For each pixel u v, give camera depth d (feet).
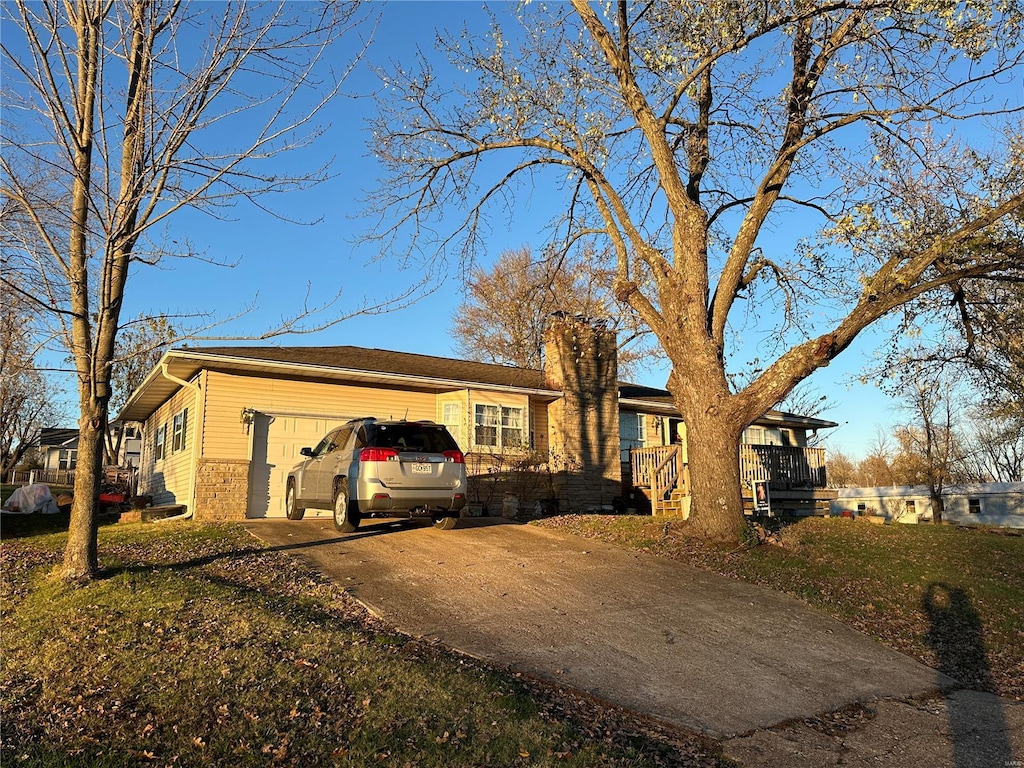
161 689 16.46
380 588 27.68
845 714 18.85
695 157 45.50
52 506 60.34
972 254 34.65
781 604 28.60
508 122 42.16
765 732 17.21
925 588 32.53
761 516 54.08
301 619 22.34
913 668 23.12
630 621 25.18
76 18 25.54
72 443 155.94
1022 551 44.11
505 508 53.26
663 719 17.43
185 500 51.31
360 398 54.80
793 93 39.50
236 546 35.01
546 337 65.05
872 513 94.94
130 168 25.63
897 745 16.93
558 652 21.62
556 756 14.23
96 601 23.27
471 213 47.50
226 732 14.43
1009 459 132.46
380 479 35.96
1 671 17.88
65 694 16.28
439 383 55.67
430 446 37.70
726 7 35.37
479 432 57.52
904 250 35.53
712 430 38.93
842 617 27.76
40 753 13.35
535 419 63.46
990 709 19.86
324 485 40.50
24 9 23.07
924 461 90.33
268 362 48.01
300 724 14.98
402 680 17.49
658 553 35.94
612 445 63.98
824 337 35.88
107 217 24.64
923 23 34.40
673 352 40.57
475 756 13.98
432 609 25.25
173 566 29.99
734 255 40.98
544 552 35.63
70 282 25.71
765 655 22.90
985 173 38.45
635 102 40.11
